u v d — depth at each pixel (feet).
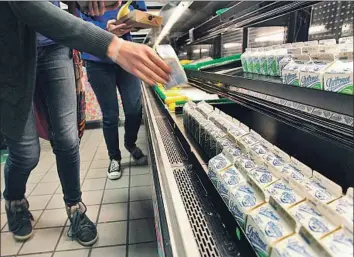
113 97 6.95
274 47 2.98
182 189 2.90
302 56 2.13
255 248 1.73
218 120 3.53
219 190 2.37
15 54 3.17
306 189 1.75
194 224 2.32
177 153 3.92
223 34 7.33
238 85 2.85
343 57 1.75
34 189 6.82
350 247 1.32
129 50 2.29
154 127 5.03
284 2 3.29
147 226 5.21
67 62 4.25
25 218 4.94
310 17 4.04
